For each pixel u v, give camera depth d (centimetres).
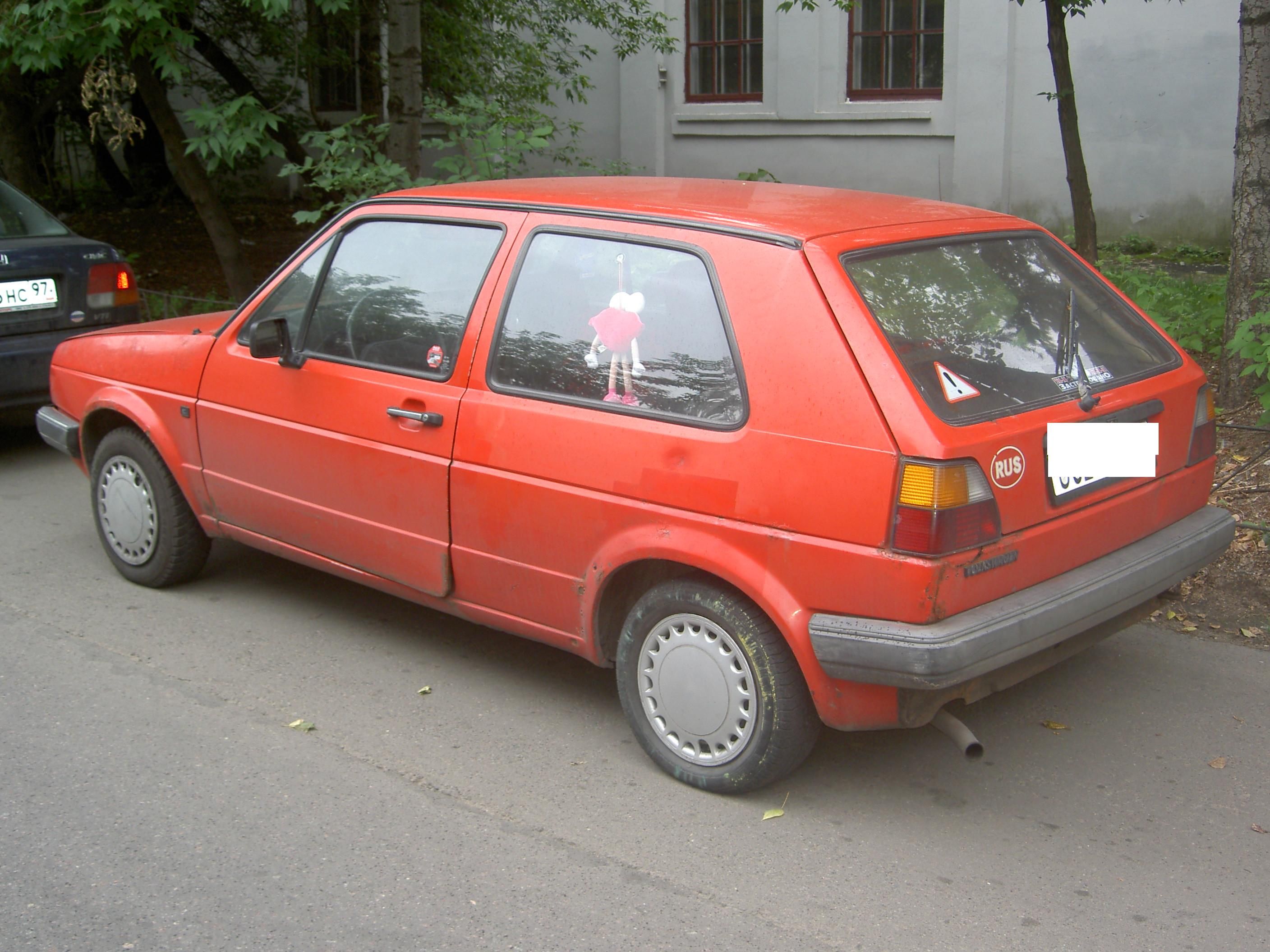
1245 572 517
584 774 382
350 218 451
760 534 334
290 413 452
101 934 301
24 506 650
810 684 334
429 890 320
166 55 816
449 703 431
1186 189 1188
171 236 1506
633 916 310
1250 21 619
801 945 298
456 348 407
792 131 1395
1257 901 317
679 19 1371
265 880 324
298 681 447
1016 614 325
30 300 698
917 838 348
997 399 336
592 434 368
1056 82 840
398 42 856
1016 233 400
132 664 458
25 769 380
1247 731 410
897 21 1315
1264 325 599
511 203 407
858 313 326
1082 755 396
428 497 412
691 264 357
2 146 1227
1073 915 311
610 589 380
